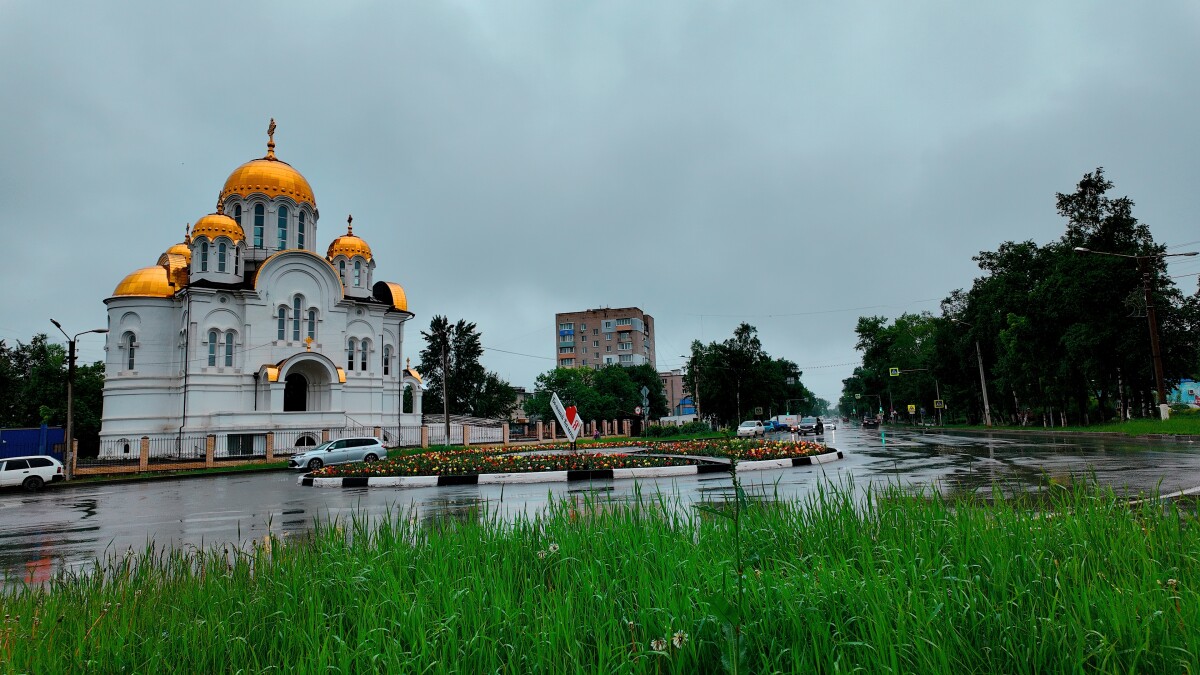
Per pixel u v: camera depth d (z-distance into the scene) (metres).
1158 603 3.02
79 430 53.59
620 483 16.75
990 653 2.79
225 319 45.09
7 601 4.89
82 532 12.66
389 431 48.53
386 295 55.47
